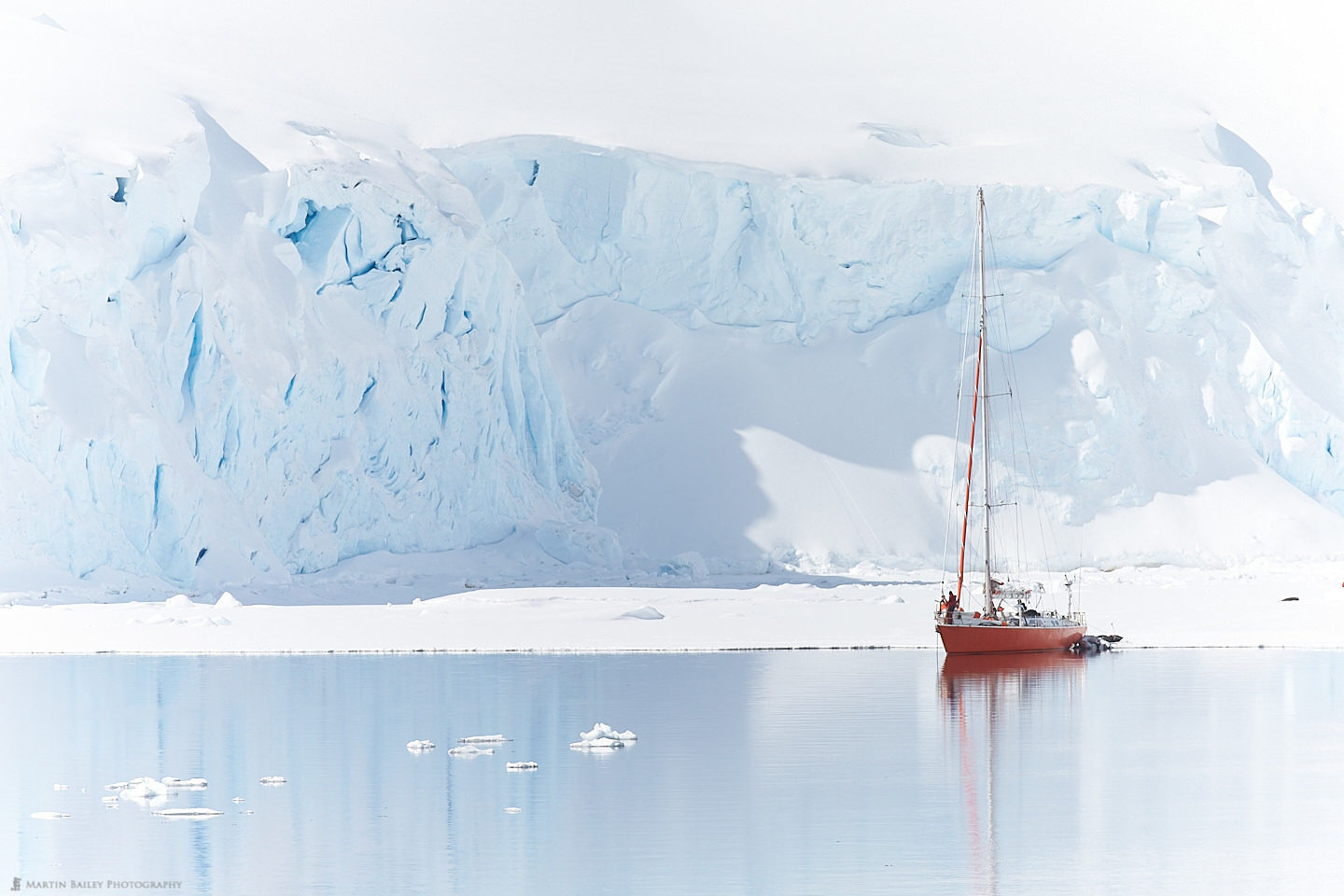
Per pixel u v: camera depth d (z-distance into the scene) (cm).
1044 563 9781
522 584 7525
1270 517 10025
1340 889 1797
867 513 9800
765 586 7575
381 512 7650
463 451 8131
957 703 3488
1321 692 3678
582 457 9231
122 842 2059
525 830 2128
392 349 7888
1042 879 1850
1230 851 1992
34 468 6203
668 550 9544
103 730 3052
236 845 2042
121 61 8038
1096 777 2523
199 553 6712
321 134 8494
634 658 4684
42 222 6500
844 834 2092
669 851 2000
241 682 3925
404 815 2227
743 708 3384
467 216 8675
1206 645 5122
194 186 7269
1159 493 10125
